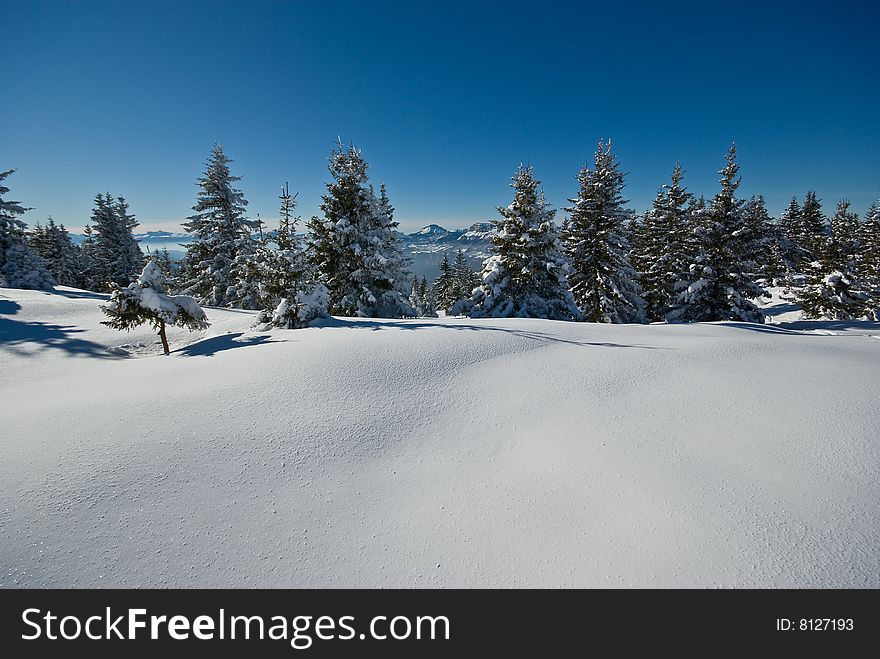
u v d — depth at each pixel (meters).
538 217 19.52
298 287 10.88
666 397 5.09
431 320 10.96
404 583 2.55
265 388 5.36
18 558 2.64
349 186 17.48
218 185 26.03
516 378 5.87
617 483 3.39
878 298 27.50
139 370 6.73
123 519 3.01
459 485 3.51
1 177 22.72
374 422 4.61
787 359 6.63
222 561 2.70
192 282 26.45
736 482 3.30
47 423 4.47
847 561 2.47
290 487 3.47
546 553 2.71
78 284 38.94
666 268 26.53
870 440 3.85
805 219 47.94
